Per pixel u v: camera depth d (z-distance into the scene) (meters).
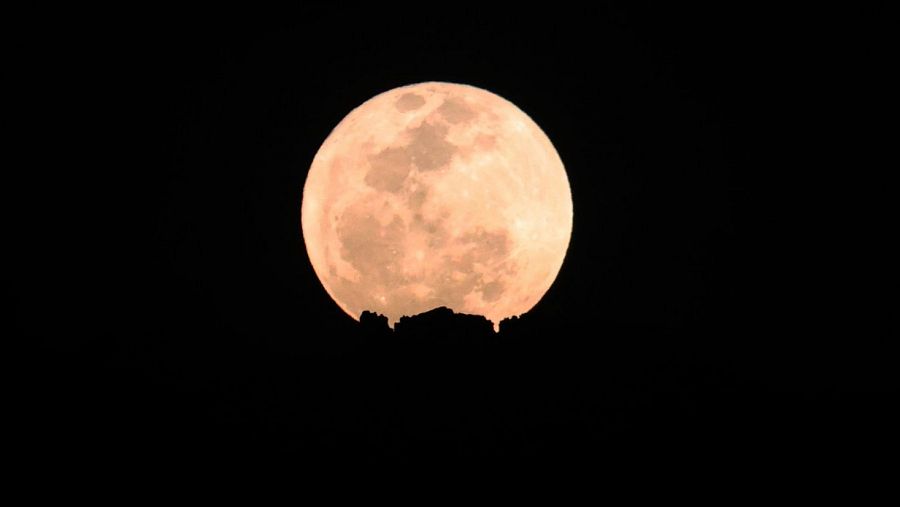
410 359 66.69
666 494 51.94
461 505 51.59
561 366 66.69
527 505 51.19
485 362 66.50
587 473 54.56
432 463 56.31
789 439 58.28
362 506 52.12
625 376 65.75
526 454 56.84
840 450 56.78
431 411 62.12
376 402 63.66
